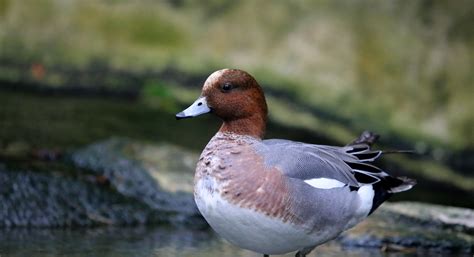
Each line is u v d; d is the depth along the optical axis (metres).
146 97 14.32
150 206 10.20
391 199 12.00
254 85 8.00
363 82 14.40
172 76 14.59
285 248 7.57
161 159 11.31
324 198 7.38
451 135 13.88
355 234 9.59
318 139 13.99
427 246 9.41
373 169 7.78
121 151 11.24
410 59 14.52
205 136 13.24
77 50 14.55
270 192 7.18
